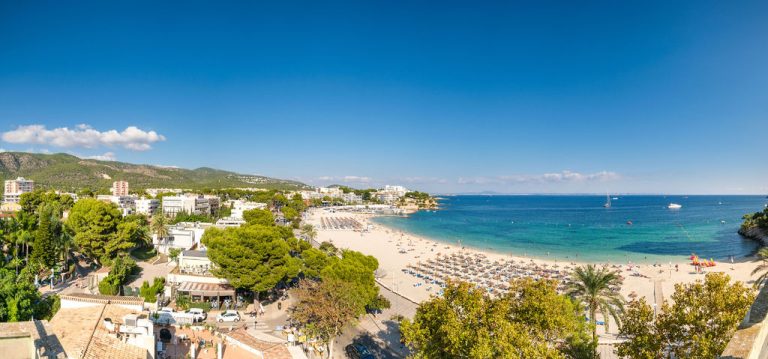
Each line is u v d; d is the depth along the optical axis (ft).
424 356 104.73
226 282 221.05
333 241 537.65
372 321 202.18
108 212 274.77
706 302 88.84
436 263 376.07
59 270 241.76
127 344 102.47
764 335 36.68
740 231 584.40
